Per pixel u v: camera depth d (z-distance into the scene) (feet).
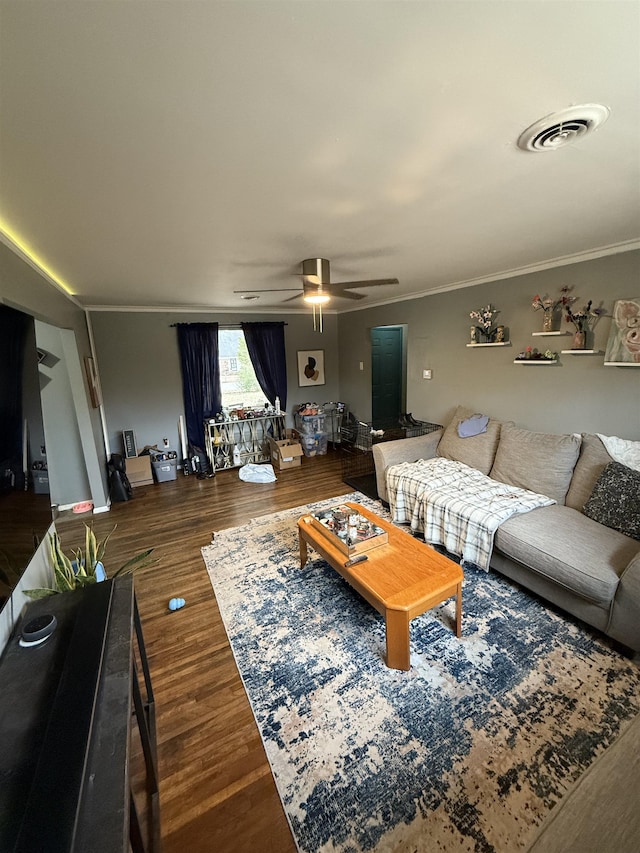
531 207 5.92
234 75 2.86
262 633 7.02
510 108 3.40
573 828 3.81
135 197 5.08
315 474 16.17
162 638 6.98
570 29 2.54
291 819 4.24
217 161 4.21
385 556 7.13
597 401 9.34
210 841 4.08
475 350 12.60
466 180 4.89
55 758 2.65
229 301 15.25
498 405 12.02
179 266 9.02
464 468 11.12
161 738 5.17
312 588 8.32
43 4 2.16
